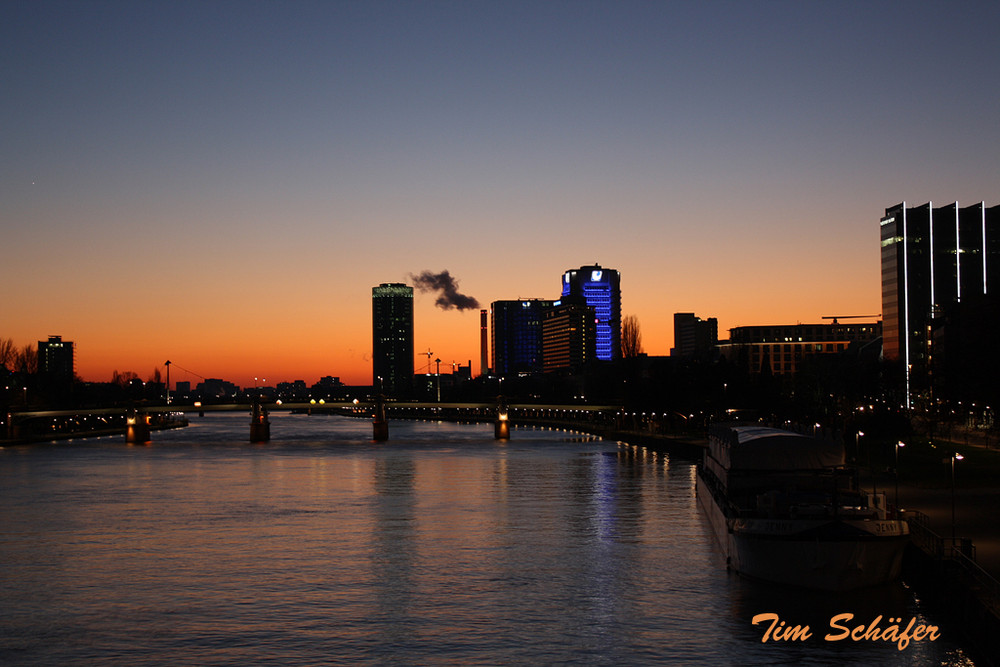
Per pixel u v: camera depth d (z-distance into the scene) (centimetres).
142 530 11281
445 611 7250
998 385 10869
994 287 11625
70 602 7662
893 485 10906
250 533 10956
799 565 7025
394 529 11119
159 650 6419
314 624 6962
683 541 9969
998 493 10062
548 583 8062
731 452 8925
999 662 5088
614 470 18962
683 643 6344
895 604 6775
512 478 17425
